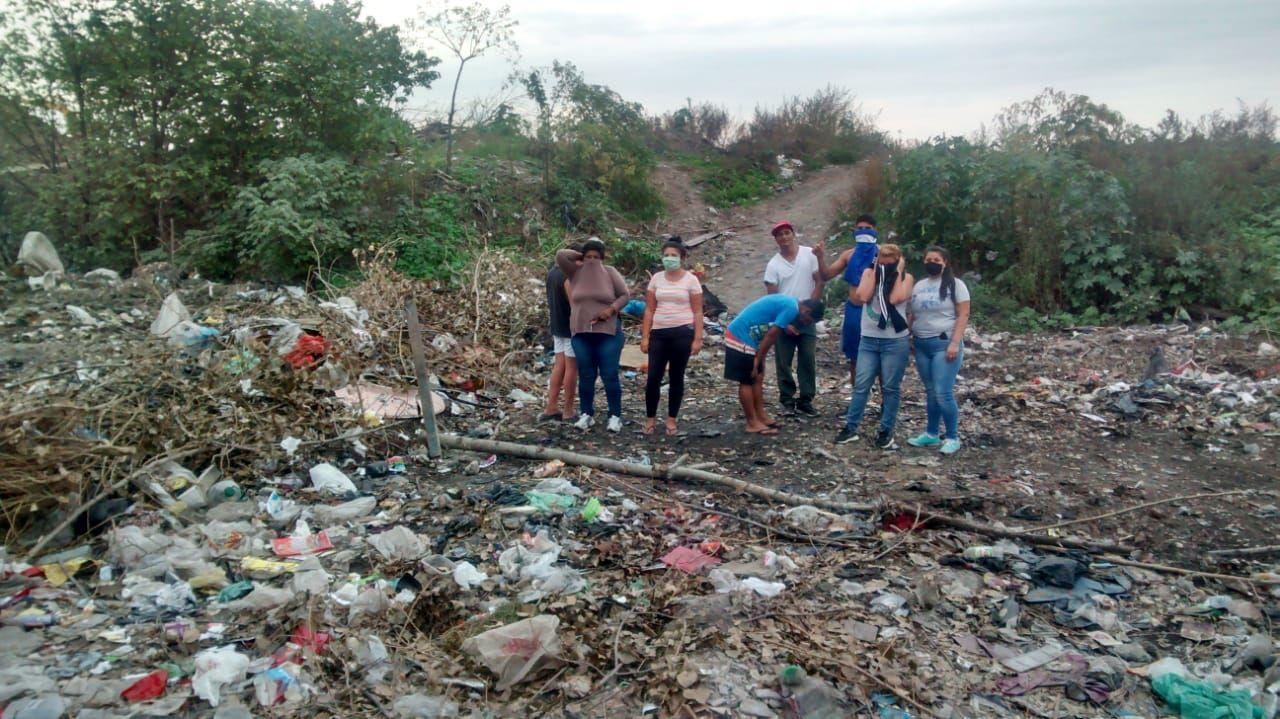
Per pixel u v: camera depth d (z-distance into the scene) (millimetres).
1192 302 12484
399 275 10945
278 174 12969
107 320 9016
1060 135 15812
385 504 5598
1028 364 10148
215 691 3416
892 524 5383
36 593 4145
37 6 12859
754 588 4453
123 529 4699
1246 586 4648
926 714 3500
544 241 15648
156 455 5625
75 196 13125
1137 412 7863
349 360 7531
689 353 7043
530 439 7121
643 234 17766
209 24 13523
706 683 3605
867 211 16766
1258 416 7609
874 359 6828
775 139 23875
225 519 5148
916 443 6945
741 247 17094
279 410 6496
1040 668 3877
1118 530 5379
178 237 13625
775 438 7172
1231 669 3896
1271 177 17359
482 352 9430
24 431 5004
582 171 18391
